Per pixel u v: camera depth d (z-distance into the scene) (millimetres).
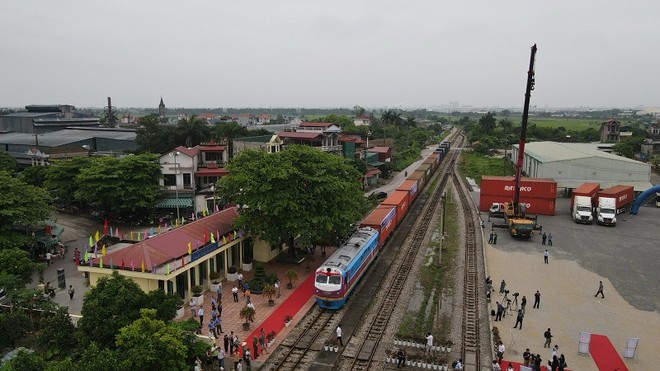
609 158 79375
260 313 35156
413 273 44312
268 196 40281
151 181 61031
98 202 57844
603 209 63000
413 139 166875
